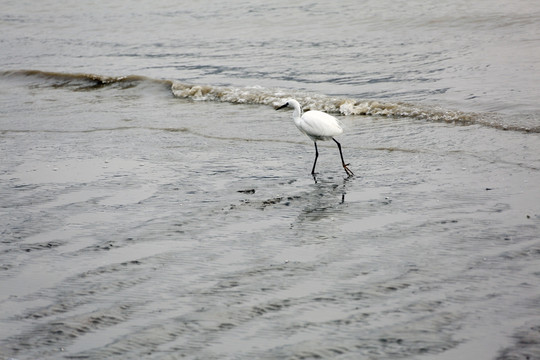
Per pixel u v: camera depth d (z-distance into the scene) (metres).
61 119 21.62
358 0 40.88
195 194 14.24
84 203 13.83
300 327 8.67
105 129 20.12
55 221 12.86
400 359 7.85
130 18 43.53
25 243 11.83
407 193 13.80
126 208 13.48
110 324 8.91
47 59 33.09
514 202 12.81
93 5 49.53
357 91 23.23
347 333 8.47
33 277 10.45
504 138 16.97
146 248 11.45
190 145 18.03
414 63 26.69
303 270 10.40
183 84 25.12
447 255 10.68
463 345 8.07
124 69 29.66
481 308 8.91
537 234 11.23
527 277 9.72
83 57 33.09
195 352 8.18
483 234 11.42
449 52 27.98
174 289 9.88
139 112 22.25
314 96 22.28
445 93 21.83
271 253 11.12
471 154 15.99
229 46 33.00
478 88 22.00
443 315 8.79
